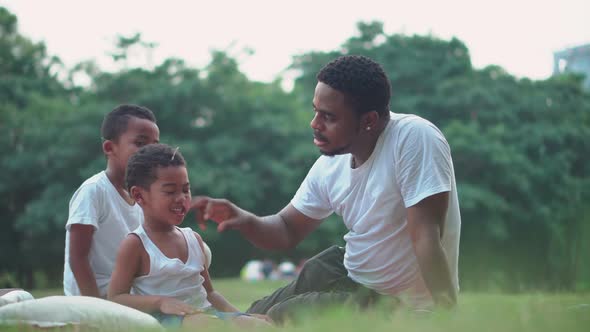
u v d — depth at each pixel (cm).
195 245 384
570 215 3027
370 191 368
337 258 400
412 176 347
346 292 368
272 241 412
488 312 232
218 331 264
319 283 393
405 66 3356
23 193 3042
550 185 3050
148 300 345
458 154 2931
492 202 2848
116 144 433
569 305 271
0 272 2978
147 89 3203
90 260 419
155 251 366
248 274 3269
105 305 295
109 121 438
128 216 430
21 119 3017
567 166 3078
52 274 3066
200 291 378
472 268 2964
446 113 3272
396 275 368
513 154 2986
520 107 3269
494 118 3198
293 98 3500
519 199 3039
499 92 3297
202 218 388
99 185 422
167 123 3195
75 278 408
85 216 408
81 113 3002
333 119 362
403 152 353
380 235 369
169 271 365
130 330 272
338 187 393
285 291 407
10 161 2908
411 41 3525
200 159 3020
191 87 3131
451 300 318
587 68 3469
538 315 220
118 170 435
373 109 361
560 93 3347
